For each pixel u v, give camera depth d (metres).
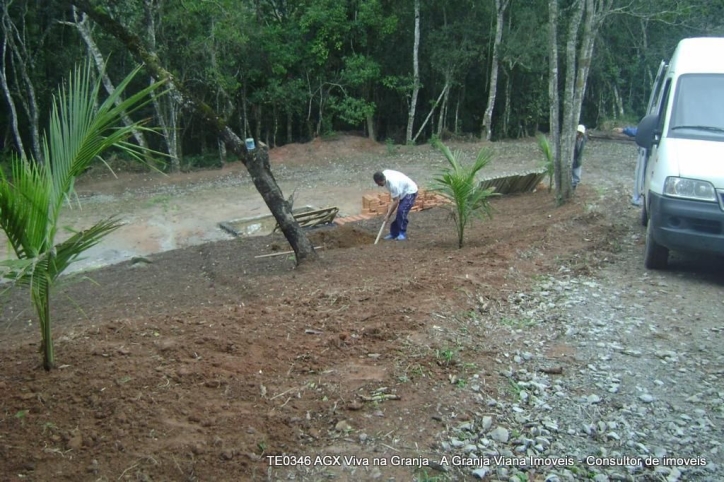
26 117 22.06
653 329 5.45
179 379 3.91
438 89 28.59
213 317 5.24
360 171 20.23
